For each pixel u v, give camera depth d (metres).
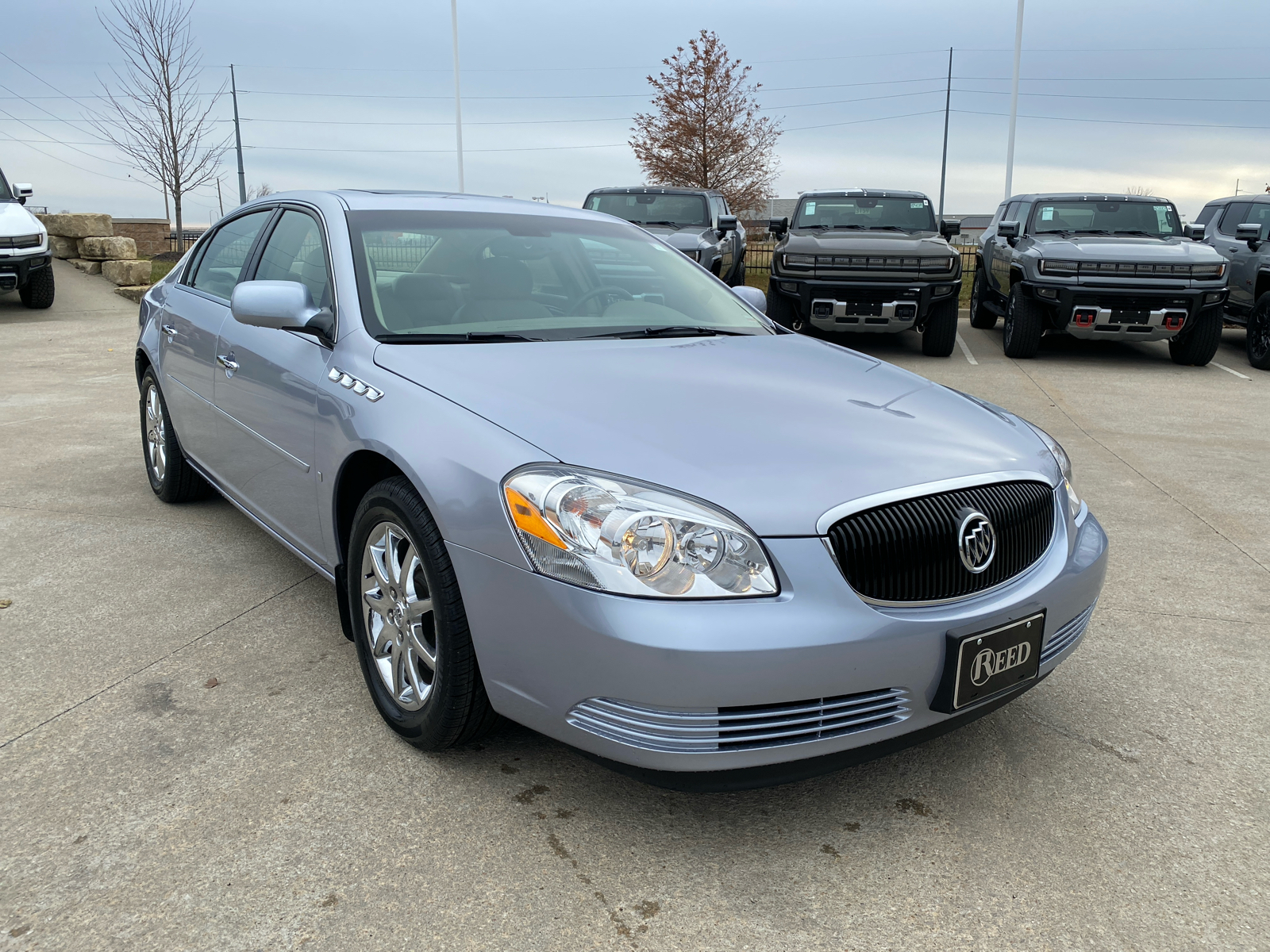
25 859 1.98
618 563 1.87
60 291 14.84
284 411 2.92
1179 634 3.34
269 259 3.48
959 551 2.07
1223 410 7.84
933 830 2.17
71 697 2.68
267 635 3.12
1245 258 10.91
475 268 3.08
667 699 1.84
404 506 2.26
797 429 2.21
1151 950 1.81
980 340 12.38
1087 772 2.44
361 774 2.32
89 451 5.58
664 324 3.14
